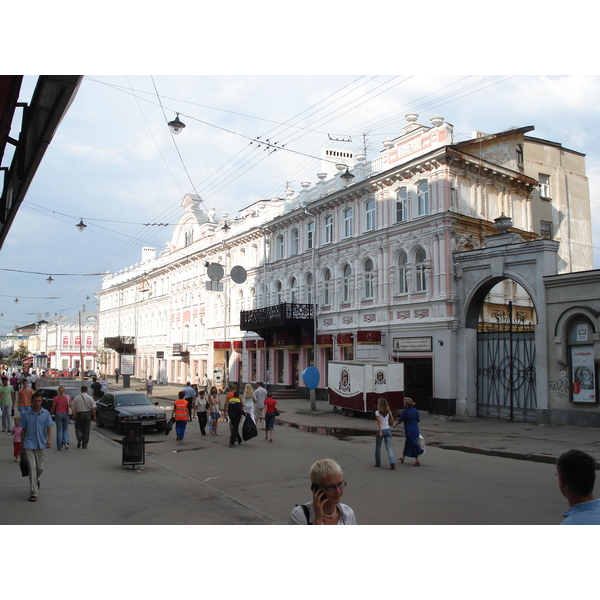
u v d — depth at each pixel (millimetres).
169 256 56562
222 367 44188
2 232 8789
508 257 22172
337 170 32375
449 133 24953
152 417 19375
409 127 27547
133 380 63688
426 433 19188
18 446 12938
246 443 17078
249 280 41125
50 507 8406
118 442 16734
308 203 33531
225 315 41969
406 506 8789
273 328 34656
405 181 26969
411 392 26578
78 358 93938
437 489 10102
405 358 26703
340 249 31250
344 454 14672
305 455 14516
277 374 37312
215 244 45125
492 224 26250
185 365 51812
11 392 19688
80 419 15383
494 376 23203
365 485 10508
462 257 24078
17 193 6895
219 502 8898
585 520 3258
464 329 24031
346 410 24938
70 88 5074
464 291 24109
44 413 9125
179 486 10164
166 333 56719
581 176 36000
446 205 24656
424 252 26078
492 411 23109
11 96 5582
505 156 28141
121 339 63781
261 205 40031
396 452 15055
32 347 103312
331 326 31734
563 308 19969
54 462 12867
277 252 37844
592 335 19000
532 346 21703
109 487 9992
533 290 21188
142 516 7961
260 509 8766
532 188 28859
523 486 10367
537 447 15344
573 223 35000
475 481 10875
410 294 26312
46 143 5641
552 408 20172
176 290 54375
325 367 32344
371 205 29500
